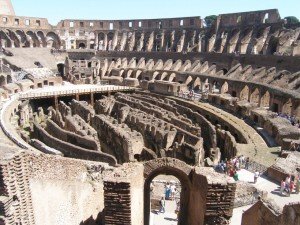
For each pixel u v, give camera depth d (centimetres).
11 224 1628
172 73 7419
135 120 4716
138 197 1477
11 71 7044
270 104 5022
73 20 10062
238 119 4700
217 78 6406
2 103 5522
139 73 8056
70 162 1970
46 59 8688
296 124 4044
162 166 1560
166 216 2220
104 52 9331
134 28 9869
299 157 2816
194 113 5094
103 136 4572
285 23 7181
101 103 6178
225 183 1290
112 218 1326
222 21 8362
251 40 7631
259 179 2619
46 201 1848
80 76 8431
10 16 9019
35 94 6362
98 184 2156
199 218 1421
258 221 1766
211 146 4303
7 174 1622
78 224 2009
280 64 6034
